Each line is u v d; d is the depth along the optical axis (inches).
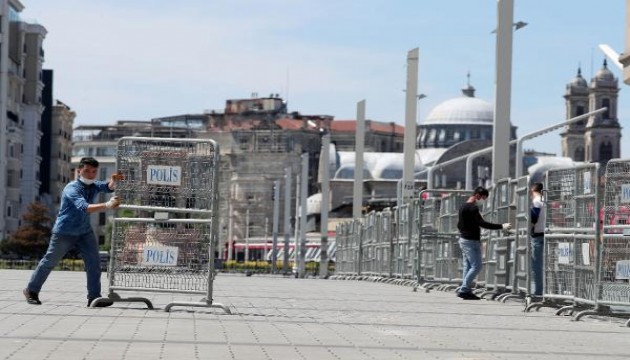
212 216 1509.6
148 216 1537.9
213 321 1331.2
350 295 2246.6
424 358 991.6
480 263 2182.6
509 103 2465.6
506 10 2463.1
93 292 1517.0
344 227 4650.6
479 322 1477.6
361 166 4640.8
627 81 2385.6
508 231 2151.8
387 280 3437.5
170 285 1520.7
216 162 1512.1
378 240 3715.6
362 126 4640.8
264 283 3191.4
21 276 3046.3
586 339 1242.0
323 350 1035.3
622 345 1172.5
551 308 1852.9
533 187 2015.3
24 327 1171.3
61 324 1218.0
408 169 3503.9
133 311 1457.9
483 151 4114.2
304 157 6692.9
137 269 1520.7
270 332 1202.6
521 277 2030.0
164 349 998.4
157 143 1525.6
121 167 1523.1
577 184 1678.2
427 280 2851.9
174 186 1520.7
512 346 1126.4
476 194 2187.5
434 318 1529.3
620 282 1561.3
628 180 1556.3
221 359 936.9
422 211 2662.4
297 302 1872.5
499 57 2468.0
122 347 1004.6
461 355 1026.1
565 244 1713.8
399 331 1268.5
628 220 1556.3
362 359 971.9
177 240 1519.4
